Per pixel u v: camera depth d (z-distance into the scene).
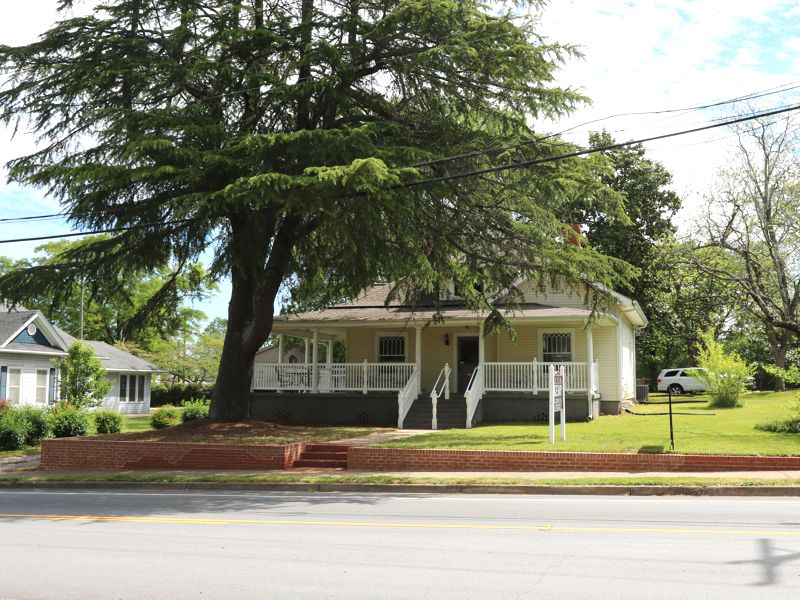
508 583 7.41
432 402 26.66
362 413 28.23
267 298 22.06
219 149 17.89
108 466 19.81
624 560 8.34
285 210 16.41
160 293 24.00
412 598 6.93
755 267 26.89
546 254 20.47
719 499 13.55
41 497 15.53
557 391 19.70
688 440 19.06
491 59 18.84
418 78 20.11
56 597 7.17
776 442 18.50
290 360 54.88
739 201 34.50
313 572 8.02
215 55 20.55
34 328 37.75
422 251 20.67
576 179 19.14
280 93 18.78
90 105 19.89
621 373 30.72
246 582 7.62
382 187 16.80
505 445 19.02
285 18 20.06
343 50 19.17
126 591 7.35
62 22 19.92
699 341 47.06
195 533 10.61
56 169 17.64
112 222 19.62
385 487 15.88
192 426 22.31
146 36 20.91
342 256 19.55
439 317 24.95
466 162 19.16
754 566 8.00
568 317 26.92
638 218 45.34
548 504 13.15
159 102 19.97
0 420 25.59
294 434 21.86
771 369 23.38
